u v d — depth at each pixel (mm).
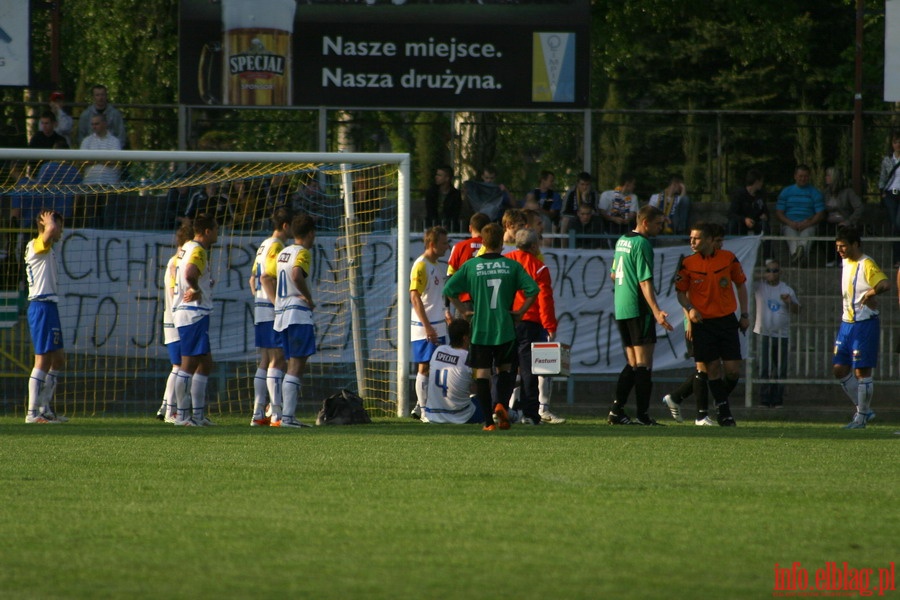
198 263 39594
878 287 41750
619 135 76875
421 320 43969
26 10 63688
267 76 63781
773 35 115750
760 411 51188
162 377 52656
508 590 15359
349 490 23469
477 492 23234
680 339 54594
